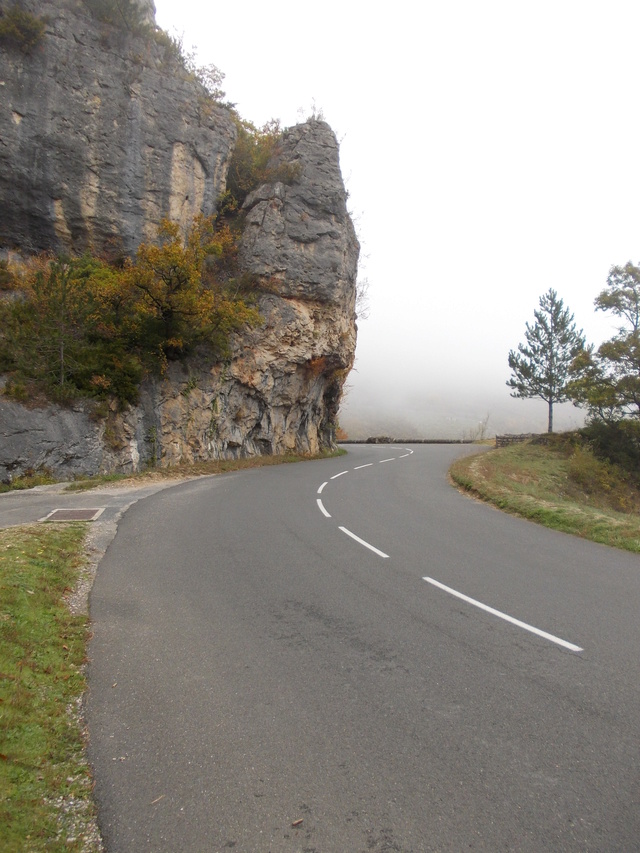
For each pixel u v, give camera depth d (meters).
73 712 3.94
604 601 6.52
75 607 6.01
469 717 3.93
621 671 4.67
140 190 23.73
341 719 3.88
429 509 13.18
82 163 22.47
